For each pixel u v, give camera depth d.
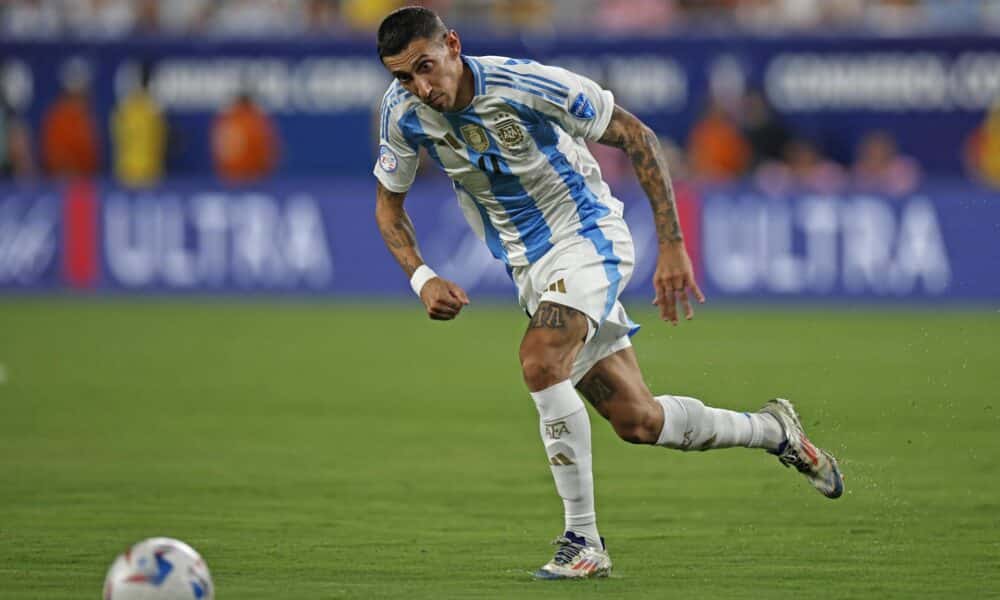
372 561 23.95
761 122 74.25
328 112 78.19
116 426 39.38
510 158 23.33
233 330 61.66
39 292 73.25
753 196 68.50
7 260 73.31
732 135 73.69
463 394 45.47
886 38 75.50
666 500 29.58
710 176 73.69
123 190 72.69
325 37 77.62
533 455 35.19
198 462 34.12
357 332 61.25
